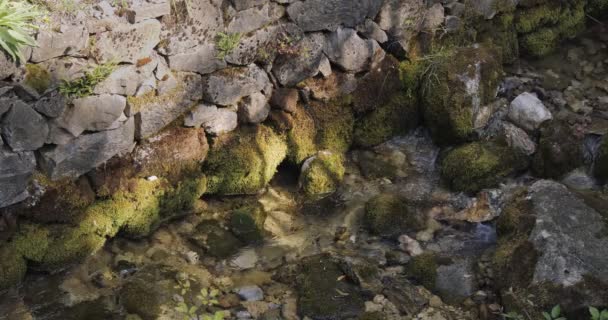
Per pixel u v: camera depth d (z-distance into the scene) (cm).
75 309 308
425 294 327
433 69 406
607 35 480
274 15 354
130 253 339
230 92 351
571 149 384
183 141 346
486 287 331
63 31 286
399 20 397
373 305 319
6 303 306
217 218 365
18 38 268
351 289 325
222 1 333
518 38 459
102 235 331
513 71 454
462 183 383
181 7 320
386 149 414
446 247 355
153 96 327
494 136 400
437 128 407
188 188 354
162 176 345
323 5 364
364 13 379
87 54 298
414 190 390
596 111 425
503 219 344
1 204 296
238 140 365
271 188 386
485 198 373
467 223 369
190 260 340
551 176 383
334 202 382
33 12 277
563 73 455
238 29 343
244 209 366
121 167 329
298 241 357
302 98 383
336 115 396
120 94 313
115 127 318
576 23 477
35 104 289
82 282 321
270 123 377
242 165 365
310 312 314
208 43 336
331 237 361
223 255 346
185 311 303
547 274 311
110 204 331
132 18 306
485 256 346
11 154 291
